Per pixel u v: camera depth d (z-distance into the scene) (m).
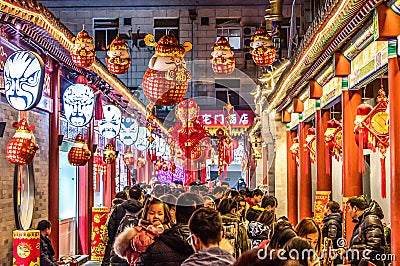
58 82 12.22
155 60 6.07
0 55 8.83
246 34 26.09
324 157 13.27
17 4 7.80
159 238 5.15
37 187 11.30
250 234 7.84
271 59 10.56
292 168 18.67
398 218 7.04
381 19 7.04
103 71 13.85
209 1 23.50
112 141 20.50
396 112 7.05
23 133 8.23
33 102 7.53
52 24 9.21
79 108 11.84
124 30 25.75
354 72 9.88
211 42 26.06
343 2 7.31
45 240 9.85
